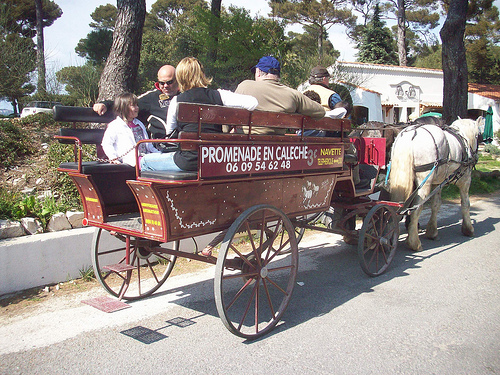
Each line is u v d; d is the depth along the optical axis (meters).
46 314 4.18
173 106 3.55
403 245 6.90
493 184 13.03
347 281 5.27
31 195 5.59
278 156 3.99
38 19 28.38
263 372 3.22
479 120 7.46
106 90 7.76
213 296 4.75
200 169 3.30
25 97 13.29
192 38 11.92
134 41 7.80
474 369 3.29
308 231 7.82
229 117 3.46
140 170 3.61
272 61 4.23
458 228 8.07
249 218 3.72
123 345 3.62
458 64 12.48
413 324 4.05
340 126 4.79
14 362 3.33
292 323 4.10
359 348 3.60
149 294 4.74
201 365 3.32
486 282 5.18
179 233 3.37
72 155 6.38
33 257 4.68
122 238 4.26
